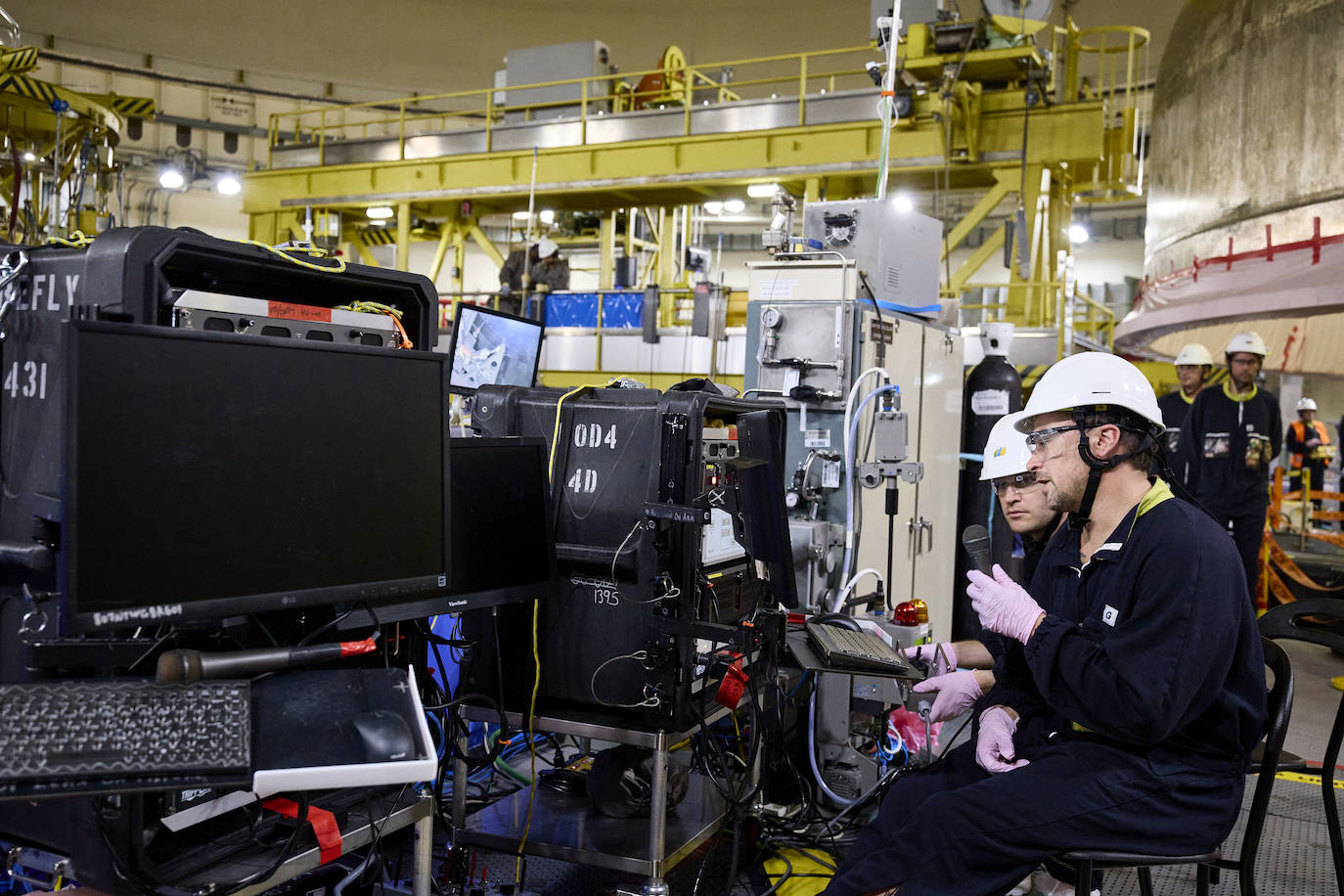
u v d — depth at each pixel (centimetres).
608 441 267
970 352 614
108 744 142
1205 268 841
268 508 168
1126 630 209
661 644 253
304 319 201
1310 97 744
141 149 2025
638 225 1438
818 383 402
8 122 682
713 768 296
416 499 192
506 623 275
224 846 183
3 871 198
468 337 354
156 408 154
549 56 1269
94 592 145
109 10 1969
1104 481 229
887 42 434
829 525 386
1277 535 1066
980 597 230
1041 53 929
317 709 165
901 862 219
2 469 188
